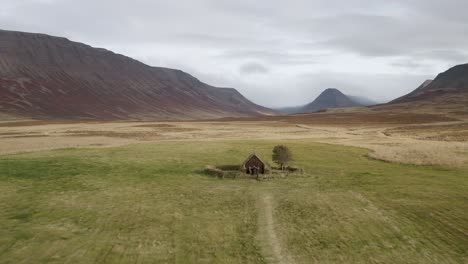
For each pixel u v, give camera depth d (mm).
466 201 34969
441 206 33562
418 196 37219
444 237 26906
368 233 28000
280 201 36969
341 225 29734
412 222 30000
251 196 39000
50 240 25562
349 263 23328
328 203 35969
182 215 32031
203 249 24984
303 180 47375
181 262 23000
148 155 64250
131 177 47000
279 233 28094
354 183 45000
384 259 23828
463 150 66375
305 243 26266
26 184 41219
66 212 31844
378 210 33344
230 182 46062
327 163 59938
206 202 36406
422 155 62344
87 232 27391
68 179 44219
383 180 46031
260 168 50844
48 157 58812
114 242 25641
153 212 32594
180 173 50594
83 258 23000
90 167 51875
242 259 23703
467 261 23391
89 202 35062
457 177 46719
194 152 68875
